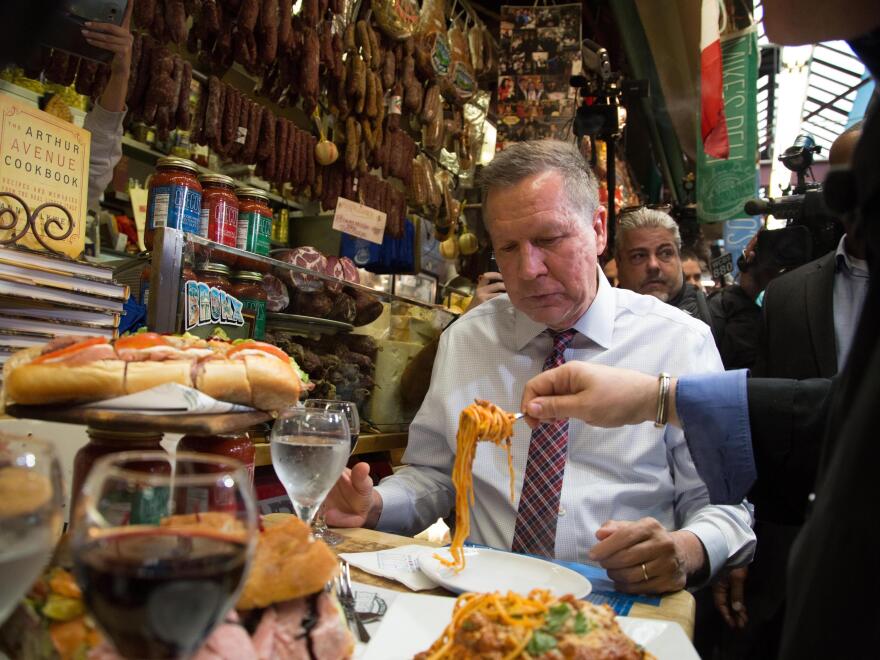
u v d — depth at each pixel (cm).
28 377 82
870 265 67
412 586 104
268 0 234
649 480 168
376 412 237
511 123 338
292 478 105
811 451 104
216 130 235
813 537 63
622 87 335
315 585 67
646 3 427
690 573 127
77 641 58
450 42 346
